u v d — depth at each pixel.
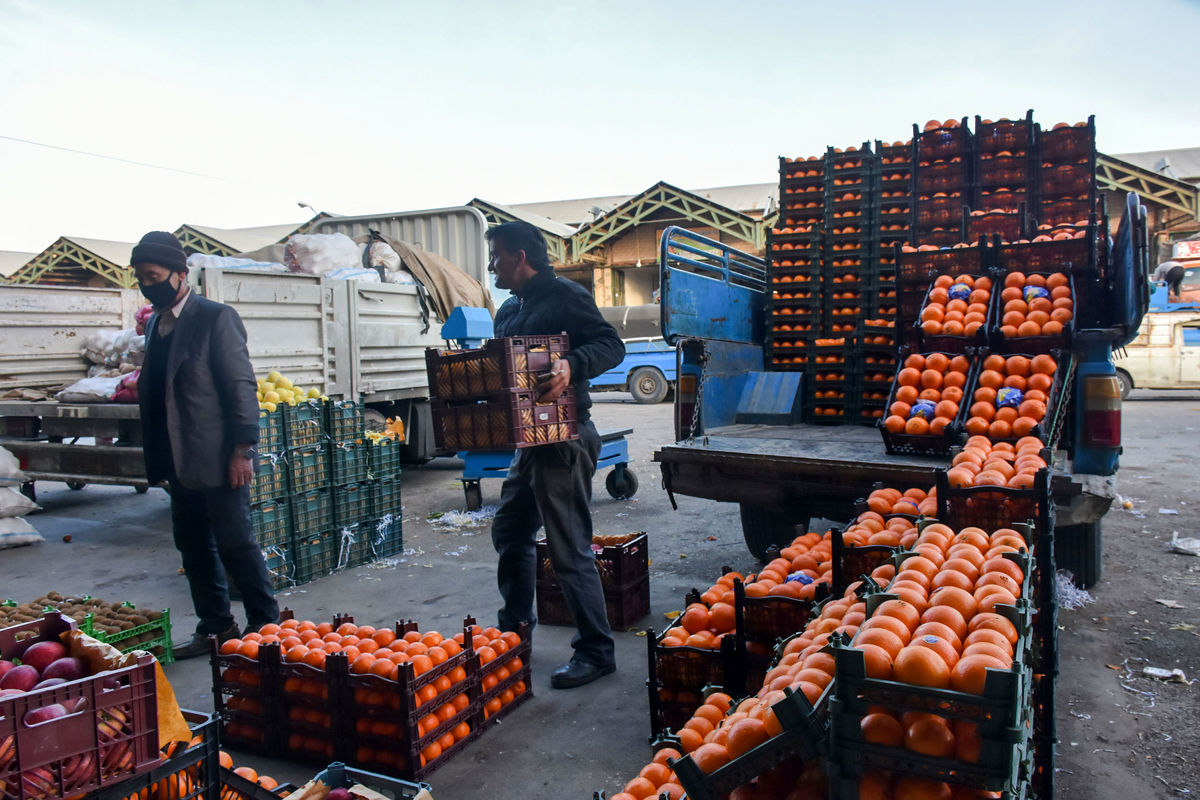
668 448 5.43
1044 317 5.13
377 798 2.20
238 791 2.23
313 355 7.95
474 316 7.75
